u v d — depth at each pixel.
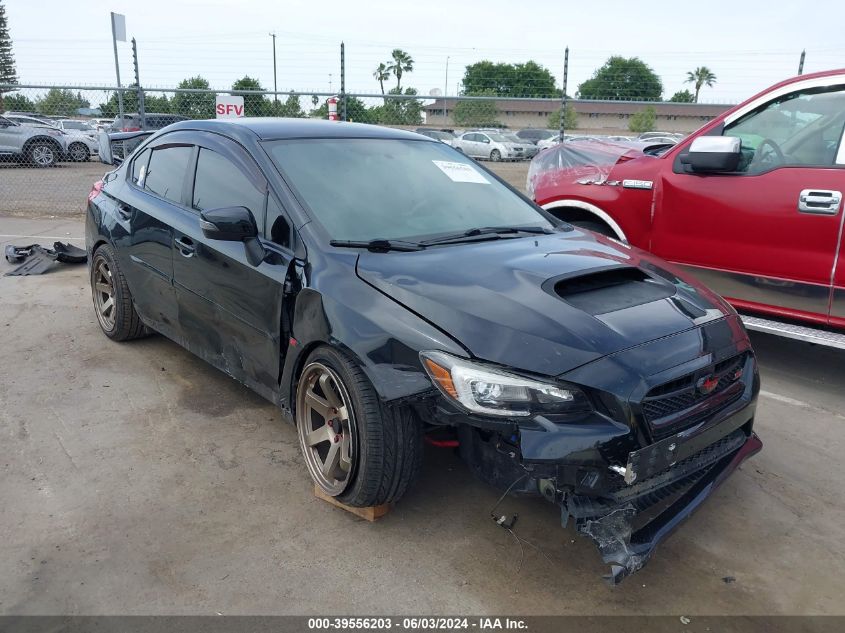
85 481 3.11
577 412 2.30
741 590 2.55
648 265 3.19
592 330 2.44
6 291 6.12
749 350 2.87
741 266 4.48
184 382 4.21
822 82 4.18
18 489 3.04
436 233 3.24
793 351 5.21
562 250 3.17
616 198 5.15
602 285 2.89
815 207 4.07
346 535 2.78
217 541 2.72
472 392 2.32
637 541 2.38
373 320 2.59
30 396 3.96
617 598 2.48
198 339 3.78
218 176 3.61
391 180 3.51
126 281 4.45
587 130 30.08
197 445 3.46
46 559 2.59
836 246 4.02
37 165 19.28
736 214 4.43
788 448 3.67
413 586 2.50
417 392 2.43
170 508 2.93
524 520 2.91
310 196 3.18
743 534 2.90
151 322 4.30
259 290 3.12
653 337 2.50
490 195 3.79
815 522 3.00
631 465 2.28
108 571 2.54
